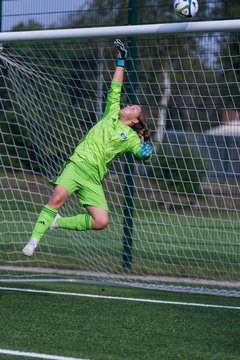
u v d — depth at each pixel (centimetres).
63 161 3697
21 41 3294
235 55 3569
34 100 3731
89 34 3158
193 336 2367
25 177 3938
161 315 2691
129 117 2753
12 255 3969
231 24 2916
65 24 4103
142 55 3950
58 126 3738
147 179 3756
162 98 3791
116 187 3938
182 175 3731
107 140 2692
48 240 4181
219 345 2253
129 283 3366
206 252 3947
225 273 3600
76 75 3903
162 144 3694
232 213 3856
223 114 3584
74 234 3962
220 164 3612
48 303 2844
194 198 3741
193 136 3641
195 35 3694
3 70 3962
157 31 3036
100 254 3766
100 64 3894
